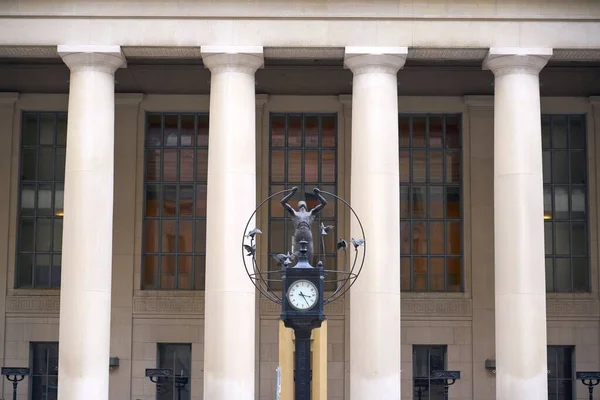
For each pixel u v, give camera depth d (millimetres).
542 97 52000
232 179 41094
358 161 41500
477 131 51531
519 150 41625
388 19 41969
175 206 51656
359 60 41875
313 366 39125
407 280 51094
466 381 49875
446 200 51812
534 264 41062
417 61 46625
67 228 40812
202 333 50062
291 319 25453
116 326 49969
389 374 40312
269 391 49406
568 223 51875
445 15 41969
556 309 50500
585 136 52188
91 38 41719
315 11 41938
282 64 47500
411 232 51500
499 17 42031
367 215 41000
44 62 47938
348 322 49812
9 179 51094
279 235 51156
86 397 39969
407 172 51938
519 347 40594
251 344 40750
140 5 41906
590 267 51219
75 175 41000
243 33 41781
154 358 49781
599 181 51562
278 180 51656
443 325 50219
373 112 41500
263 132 51344
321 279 25672
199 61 47281
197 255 51281
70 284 40500
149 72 48688
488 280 50531
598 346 50375
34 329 50156
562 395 50531
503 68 42312
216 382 40094
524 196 41344
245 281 40750
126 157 51125
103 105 41594
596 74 48969
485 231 50875
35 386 50188
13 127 51438
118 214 50781
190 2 41875
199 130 52094
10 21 41844
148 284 51000
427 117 52281
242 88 41781
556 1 42188
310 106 51625
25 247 51375
